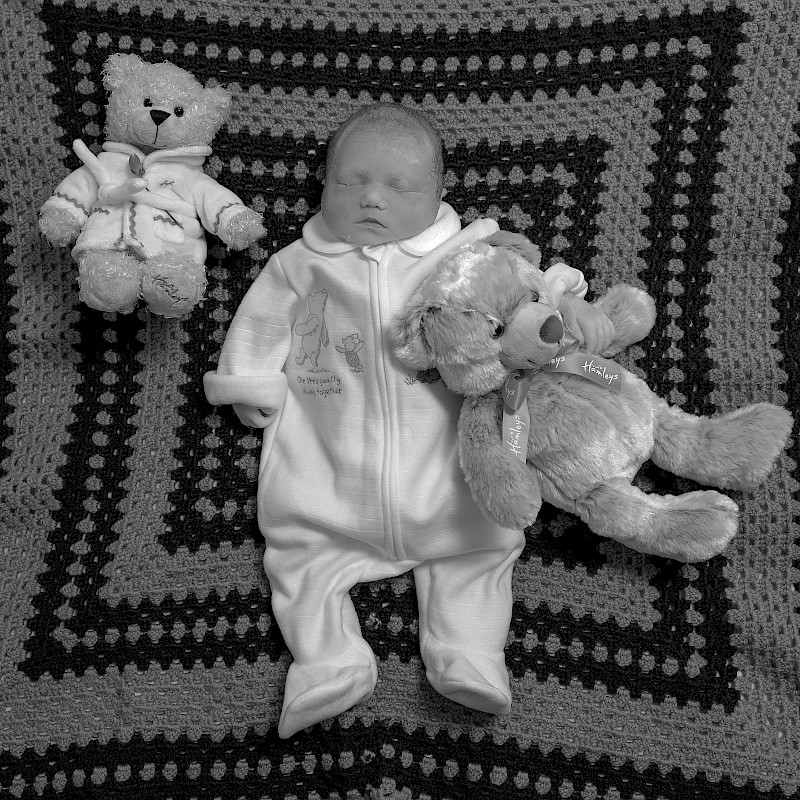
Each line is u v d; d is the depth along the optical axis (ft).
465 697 3.57
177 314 3.73
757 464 3.62
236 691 3.87
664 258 4.04
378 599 3.98
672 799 3.77
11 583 3.91
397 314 3.38
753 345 4.00
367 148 3.46
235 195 3.86
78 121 4.03
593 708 3.84
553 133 4.07
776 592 3.89
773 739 3.78
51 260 4.04
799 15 4.03
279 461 3.84
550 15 4.07
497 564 3.69
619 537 3.59
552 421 3.41
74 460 4.00
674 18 4.06
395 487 3.59
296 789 3.81
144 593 3.94
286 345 3.85
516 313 3.26
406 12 4.07
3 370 4.02
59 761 3.79
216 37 4.04
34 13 4.01
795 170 4.02
